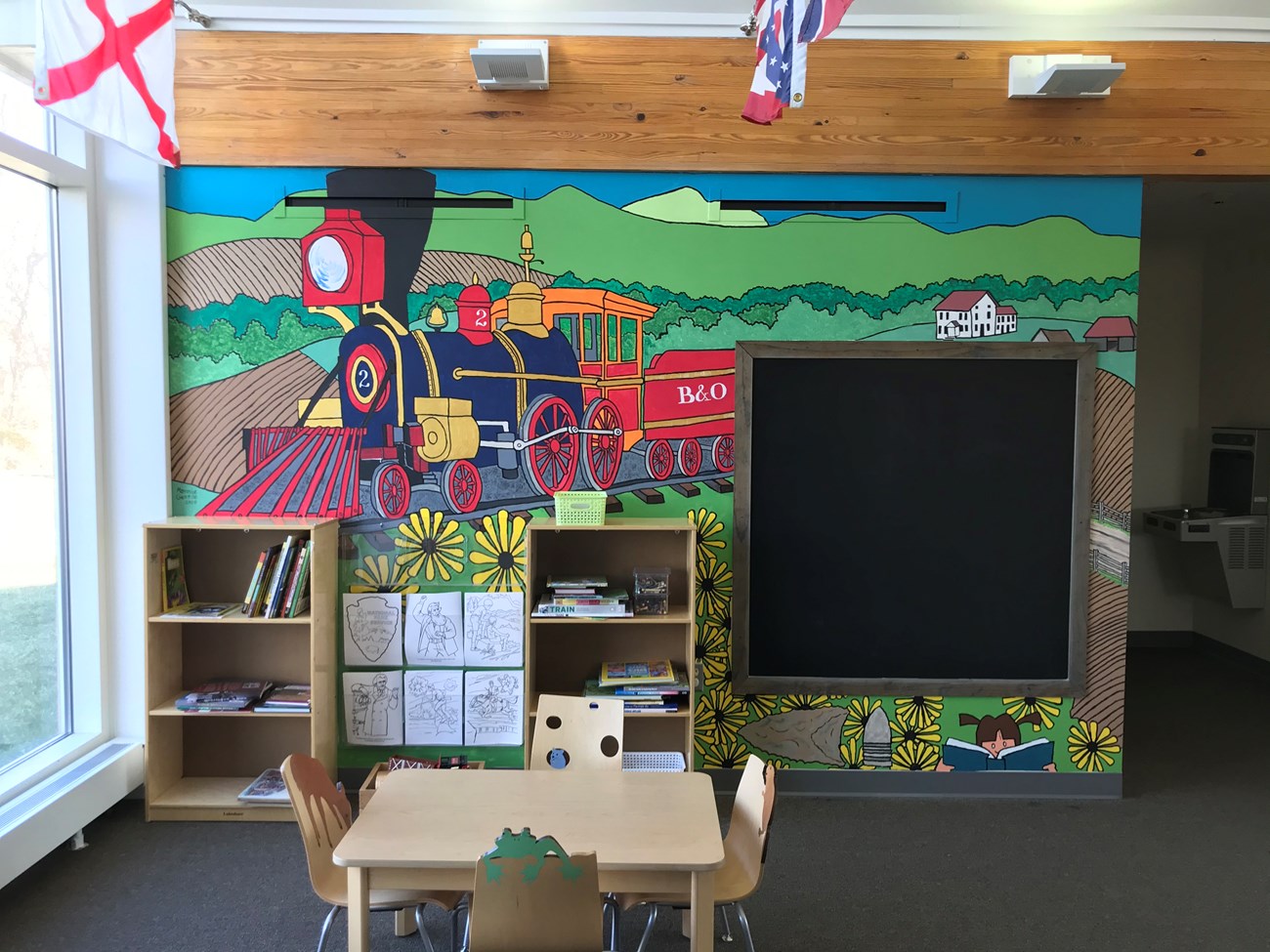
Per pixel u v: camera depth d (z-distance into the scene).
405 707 4.01
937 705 4.03
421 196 3.95
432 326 4.00
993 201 3.95
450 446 4.02
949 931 3.01
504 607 4.02
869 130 3.91
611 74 3.89
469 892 2.61
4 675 3.43
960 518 4.01
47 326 3.77
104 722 3.91
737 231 3.97
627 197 3.96
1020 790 4.04
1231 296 6.31
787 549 4.02
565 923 1.97
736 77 3.89
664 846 2.20
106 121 2.97
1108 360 3.97
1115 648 4.01
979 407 3.99
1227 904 3.17
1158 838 3.67
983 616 4.02
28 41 3.39
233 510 4.02
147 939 2.90
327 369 4.00
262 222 3.96
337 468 4.02
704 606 4.04
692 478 4.01
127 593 3.94
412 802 2.44
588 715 2.94
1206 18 3.83
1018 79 3.82
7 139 3.29
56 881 3.26
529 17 3.85
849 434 4.00
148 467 3.94
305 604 3.84
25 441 3.59
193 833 3.65
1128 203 3.95
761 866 2.40
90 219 3.83
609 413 4.00
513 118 3.90
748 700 4.05
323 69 3.89
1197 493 6.66
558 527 3.71
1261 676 5.99
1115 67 3.60
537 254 3.98
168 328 3.97
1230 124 3.89
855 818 3.84
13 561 3.49
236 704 3.74
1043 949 2.90
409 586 4.05
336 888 2.41
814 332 3.99
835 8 2.63
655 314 3.99
